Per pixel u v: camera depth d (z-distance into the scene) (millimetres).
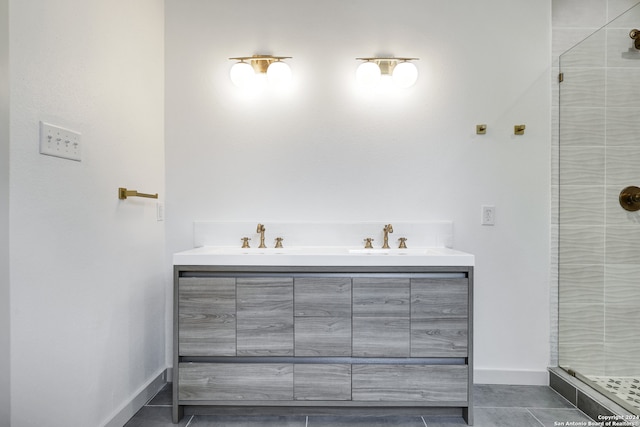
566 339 2088
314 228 2119
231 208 2137
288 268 1675
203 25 2127
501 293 2117
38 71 1183
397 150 2127
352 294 1674
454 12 2123
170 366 2131
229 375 1675
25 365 1129
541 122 2113
